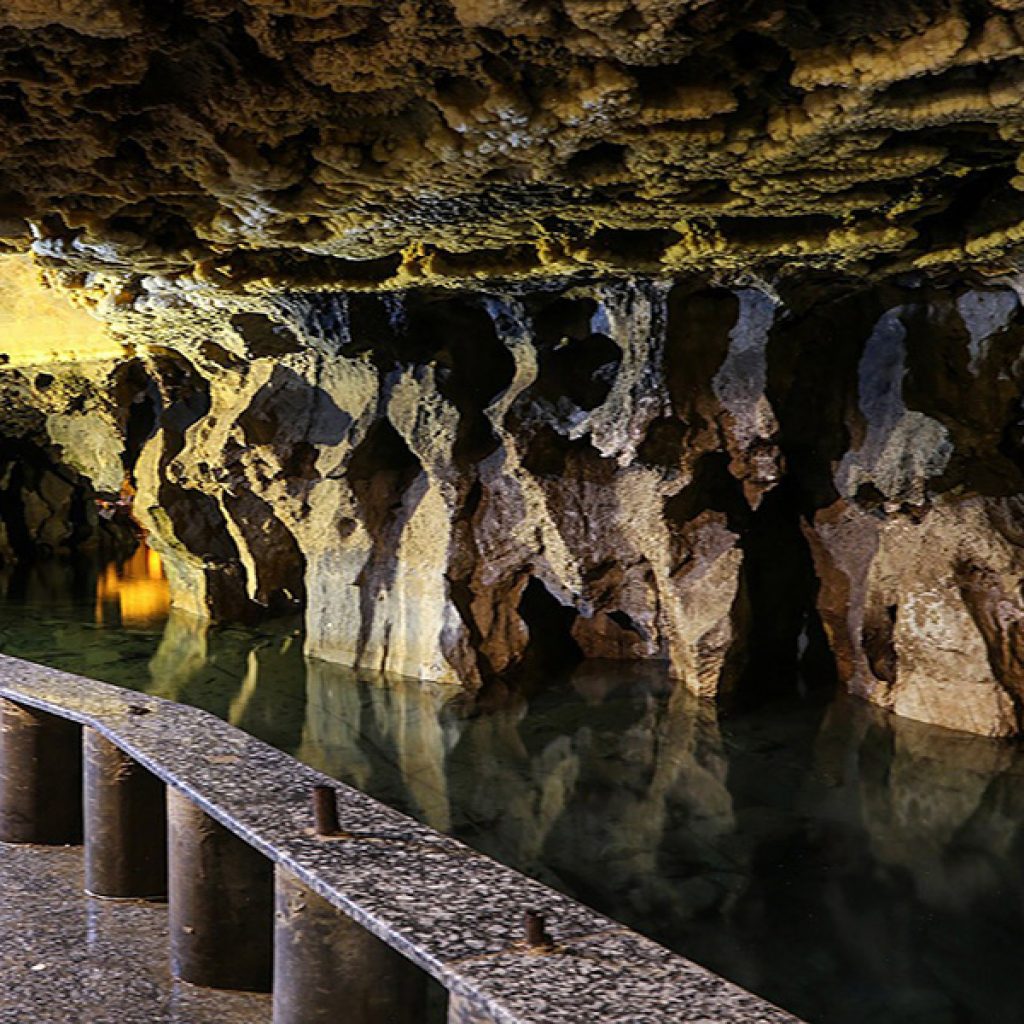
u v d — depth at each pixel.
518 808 7.35
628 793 7.52
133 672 10.83
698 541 9.15
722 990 2.56
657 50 3.55
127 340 10.41
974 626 8.04
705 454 8.80
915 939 5.61
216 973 3.91
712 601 9.04
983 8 3.47
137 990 3.91
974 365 7.92
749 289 8.23
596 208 5.38
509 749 8.40
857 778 7.56
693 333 8.50
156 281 7.80
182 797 3.93
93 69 3.72
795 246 5.95
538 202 5.25
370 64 3.81
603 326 8.94
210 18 3.53
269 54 3.68
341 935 3.28
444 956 2.68
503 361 9.65
